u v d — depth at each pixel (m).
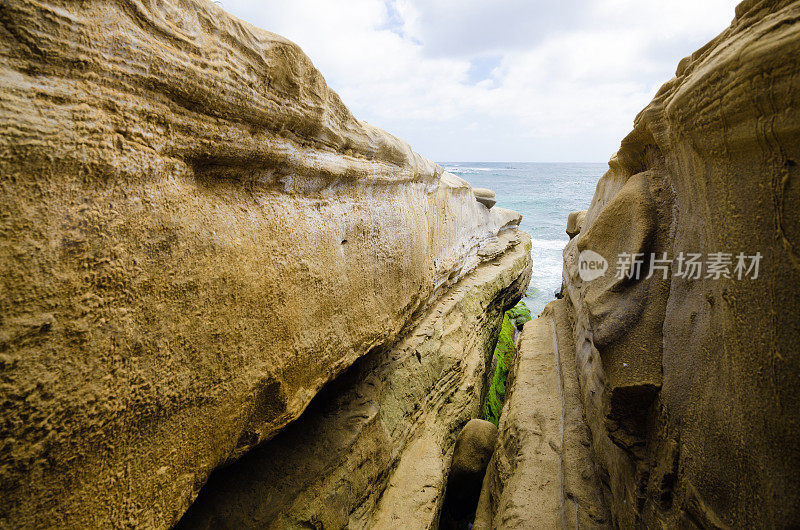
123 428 1.60
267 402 2.45
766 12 1.58
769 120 1.49
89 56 1.47
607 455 3.18
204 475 2.01
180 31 1.79
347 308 3.36
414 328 5.95
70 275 1.41
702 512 1.83
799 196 1.42
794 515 1.38
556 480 3.89
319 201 3.06
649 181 2.95
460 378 6.89
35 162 1.32
